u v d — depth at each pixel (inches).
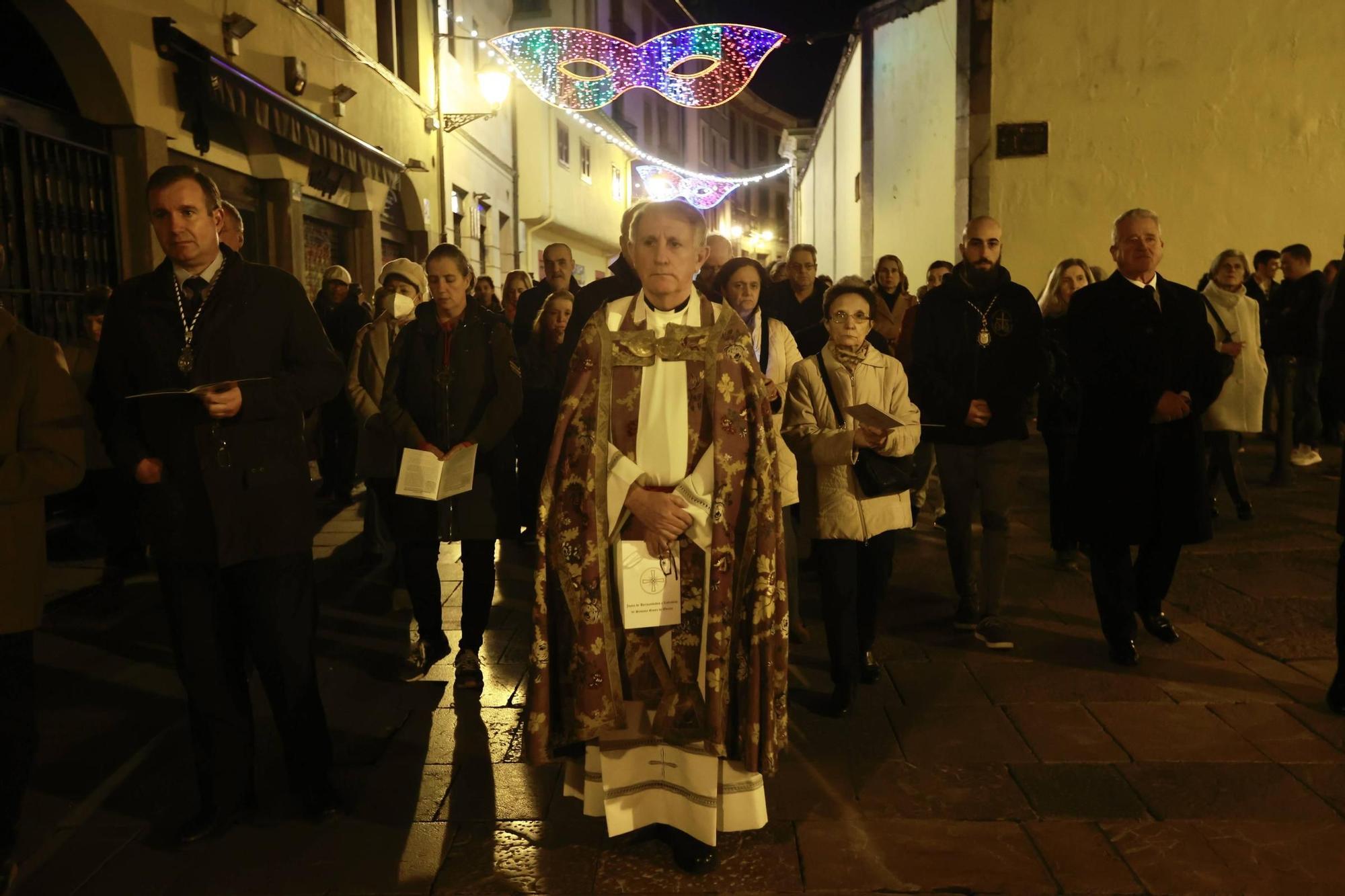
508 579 251.6
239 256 126.4
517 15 964.6
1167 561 192.2
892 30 574.6
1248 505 294.5
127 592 235.5
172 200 119.0
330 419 343.0
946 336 193.5
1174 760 143.5
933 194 523.5
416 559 182.1
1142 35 460.1
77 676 182.7
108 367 123.2
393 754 150.3
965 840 123.0
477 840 125.4
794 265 260.8
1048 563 257.3
